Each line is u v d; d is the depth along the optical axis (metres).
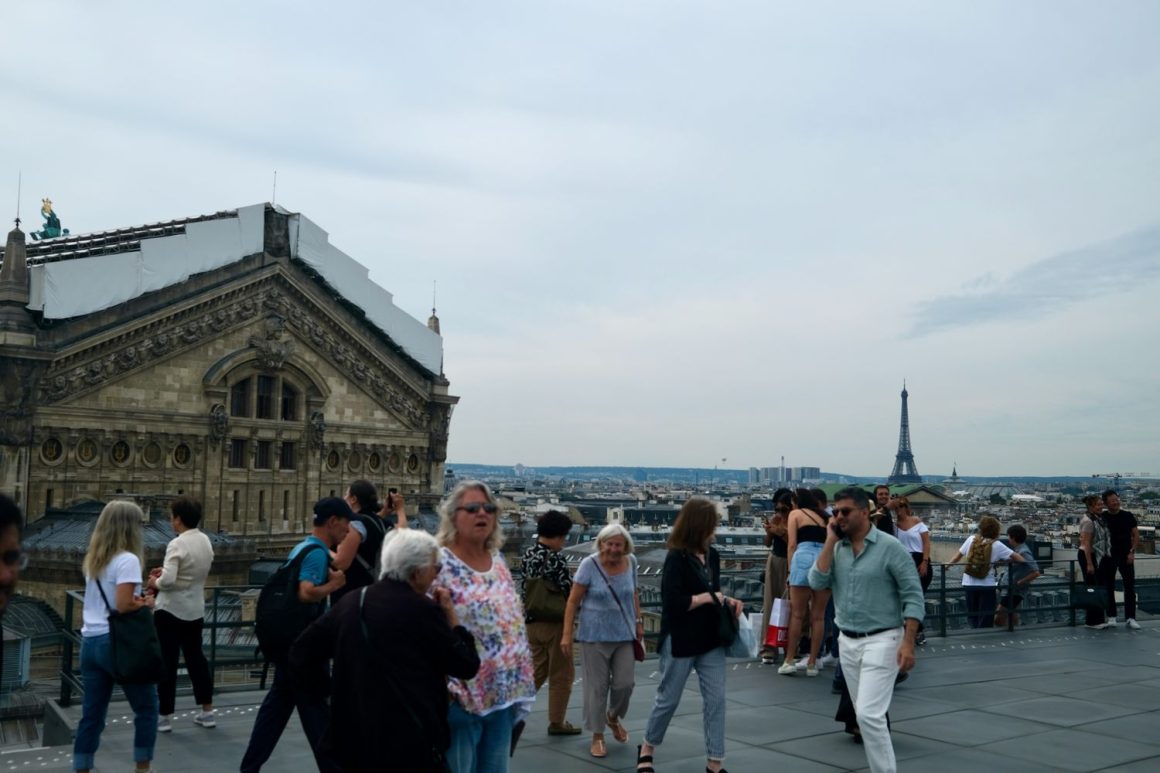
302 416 66.56
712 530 12.54
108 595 11.95
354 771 8.03
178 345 59.09
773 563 21.17
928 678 19.59
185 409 59.50
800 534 19.38
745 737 14.76
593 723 13.68
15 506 5.64
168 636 14.76
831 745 14.34
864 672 11.60
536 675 14.94
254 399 63.75
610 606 13.73
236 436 62.38
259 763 11.63
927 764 13.41
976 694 18.11
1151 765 13.49
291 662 8.45
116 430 56.38
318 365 67.50
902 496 23.86
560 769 13.07
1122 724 15.84
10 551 5.57
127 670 11.78
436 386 75.06
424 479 75.06
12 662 40.88
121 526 12.10
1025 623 29.14
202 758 13.52
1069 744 14.53
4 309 51.94
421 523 70.56
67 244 65.06
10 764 13.73
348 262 68.75
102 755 13.68
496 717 9.25
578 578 13.76
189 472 59.88
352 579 13.18
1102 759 13.75
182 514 14.98
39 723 37.41
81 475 54.97
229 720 15.75
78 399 54.81
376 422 71.50
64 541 50.12
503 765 9.29
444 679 8.30
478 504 9.34
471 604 9.05
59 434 54.09
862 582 11.66
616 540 13.69
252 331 63.16
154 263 57.75
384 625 8.02
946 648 23.16
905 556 11.55
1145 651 23.42
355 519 12.84
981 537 26.36
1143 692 18.44
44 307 52.78
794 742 14.48
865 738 11.45
